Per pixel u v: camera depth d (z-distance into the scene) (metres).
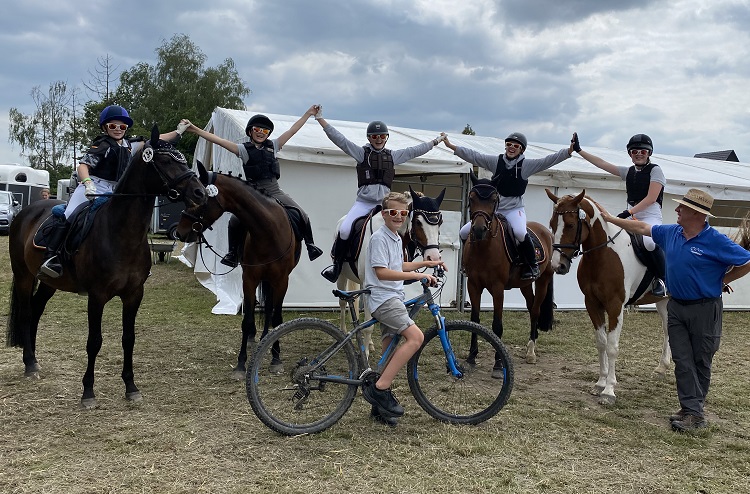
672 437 4.41
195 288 11.33
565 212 5.24
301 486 3.35
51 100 45.94
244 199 5.48
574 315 10.24
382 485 3.40
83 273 4.56
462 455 3.89
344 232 5.97
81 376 5.41
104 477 3.38
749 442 4.39
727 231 11.46
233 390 5.10
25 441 3.88
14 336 5.37
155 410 4.56
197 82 39.38
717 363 7.07
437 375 4.53
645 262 5.55
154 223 19.80
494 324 6.04
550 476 3.62
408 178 12.52
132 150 5.10
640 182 5.77
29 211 5.40
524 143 6.24
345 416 4.50
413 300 4.31
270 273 5.74
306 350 5.20
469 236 6.13
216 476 3.44
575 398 5.40
